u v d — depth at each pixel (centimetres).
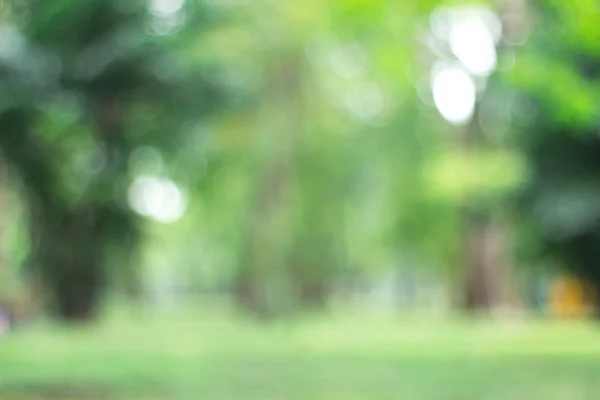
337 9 745
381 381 401
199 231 3111
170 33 1094
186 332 938
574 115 725
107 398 328
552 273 1225
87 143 1181
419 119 2205
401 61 1259
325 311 2355
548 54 841
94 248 1211
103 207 1200
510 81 750
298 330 996
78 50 1005
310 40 1691
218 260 3331
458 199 1595
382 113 2230
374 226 2475
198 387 372
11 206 1417
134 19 1030
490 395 340
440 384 382
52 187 1173
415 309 2689
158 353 574
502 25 909
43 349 599
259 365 493
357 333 880
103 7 980
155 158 1293
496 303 1791
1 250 1122
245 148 1766
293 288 2556
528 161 1064
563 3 605
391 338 773
